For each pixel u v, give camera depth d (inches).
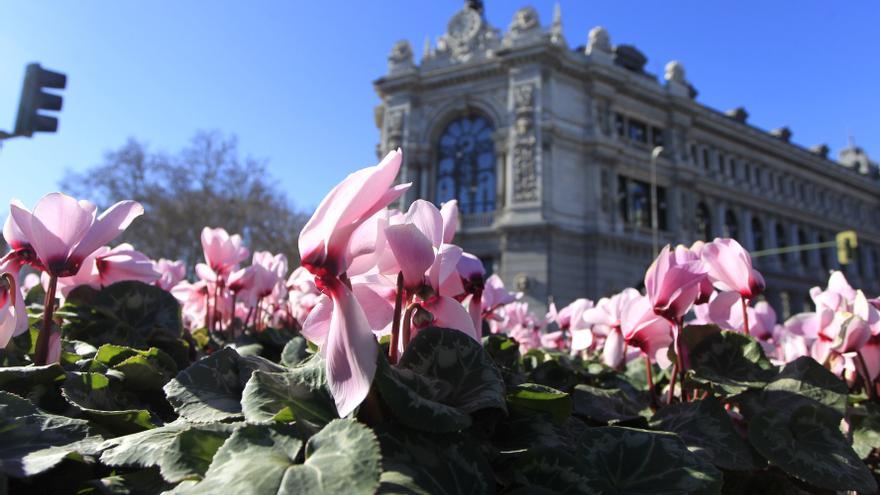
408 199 1380.4
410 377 53.2
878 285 2223.2
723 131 1691.7
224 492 38.6
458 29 1439.5
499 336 100.6
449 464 47.7
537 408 62.7
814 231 2016.5
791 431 76.3
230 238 150.3
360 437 41.3
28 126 519.8
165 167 1616.6
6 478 44.4
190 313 161.8
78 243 69.9
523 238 1242.0
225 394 64.1
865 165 2576.3
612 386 116.6
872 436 90.7
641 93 1457.9
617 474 58.1
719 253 95.5
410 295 58.9
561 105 1320.1
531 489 47.8
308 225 48.0
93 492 51.0
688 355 90.5
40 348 68.6
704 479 55.5
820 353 107.0
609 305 113.9
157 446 49.0
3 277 66.1
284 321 186.7
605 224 1311.5
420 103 1435.8
